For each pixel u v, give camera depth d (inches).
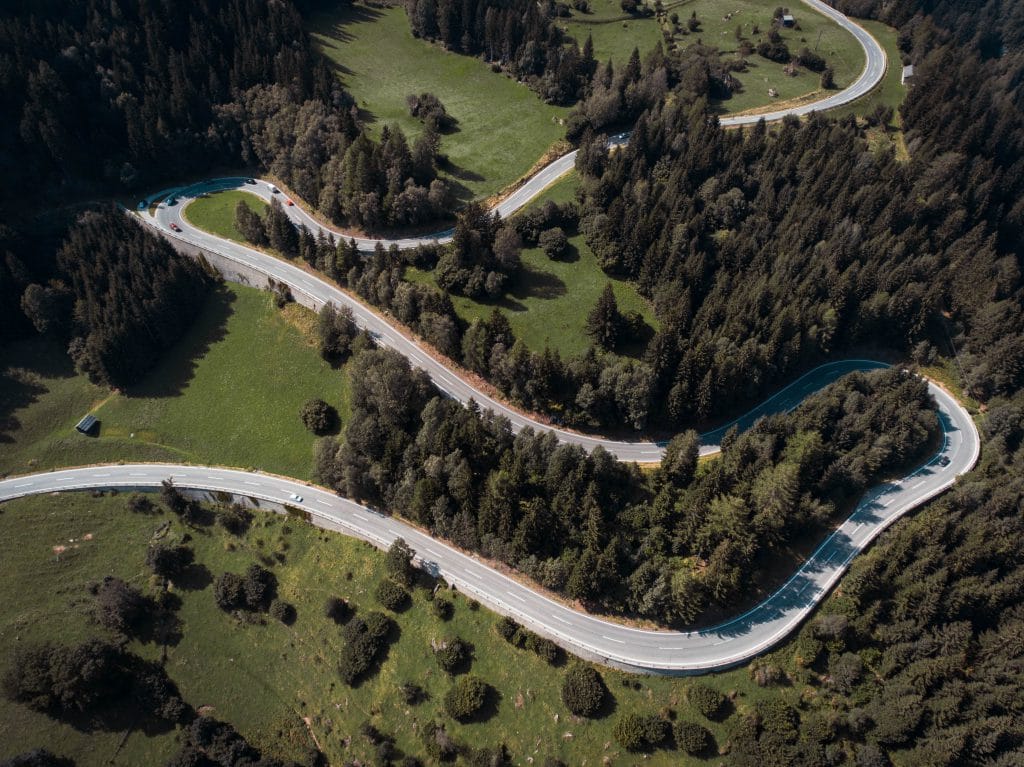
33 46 6210.6
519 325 5423.2
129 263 5605.3
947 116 6589.6
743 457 4306.1
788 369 5329.7
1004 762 3346.5
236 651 4281.5
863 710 3654.0
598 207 6072.8
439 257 5802.2
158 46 6678.2
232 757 3878.0
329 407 5147.6
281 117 6589.6
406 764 3774.6
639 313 5472.4
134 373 5428.2
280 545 4635.8
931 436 4990.2
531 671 3939.5
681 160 6200.8
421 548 4463.6
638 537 4183.1
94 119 6358.3
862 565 4074.8
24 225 5851.4
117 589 4269.2
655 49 7795.3
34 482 4965.6
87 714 3996.1
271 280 5831.7
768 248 5536.4
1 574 4495.6
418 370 4886.8
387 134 6358.3
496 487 4067.4
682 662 3865.7
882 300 5285.4
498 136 7273.6
